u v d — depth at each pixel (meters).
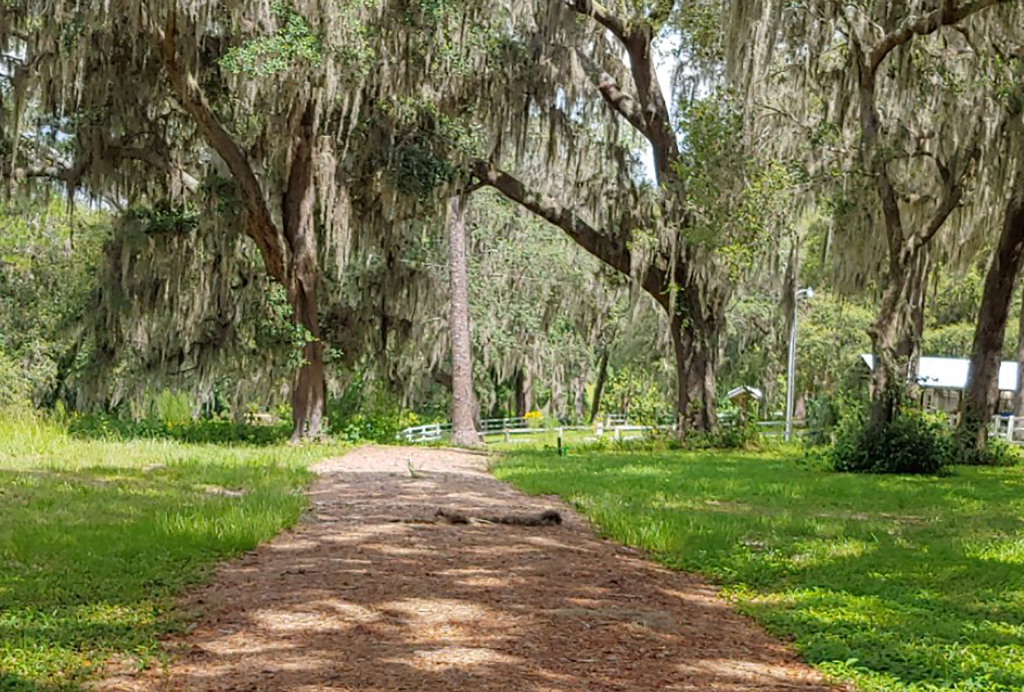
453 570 9.16
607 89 28.80
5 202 25.58
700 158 24.77
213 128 23.88
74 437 25.08
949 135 24.41
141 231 26.27
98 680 5.87
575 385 50.75
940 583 9.53
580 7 27.92
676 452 28.08
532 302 42.12
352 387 32.09
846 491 17.94
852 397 27.66
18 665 6.02
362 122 25.50
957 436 26.41
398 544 10.44
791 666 6.69
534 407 57.16
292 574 8.77
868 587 9.26
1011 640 7.38
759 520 13.29
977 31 23.80
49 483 14.78
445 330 39.25
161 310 27.84
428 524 11.96
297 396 26.62
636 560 10.34
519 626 7.25
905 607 8.42
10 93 24.31
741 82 24.95
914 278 30.61
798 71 25.95
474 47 25.20
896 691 6.13
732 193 24.86
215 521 10.81
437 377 43.53
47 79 22.39
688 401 30.25
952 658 6.80
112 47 23.23
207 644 6.67
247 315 28.89
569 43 27.30
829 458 23.64
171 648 6.55
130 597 7.75
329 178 24.83
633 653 6.74
